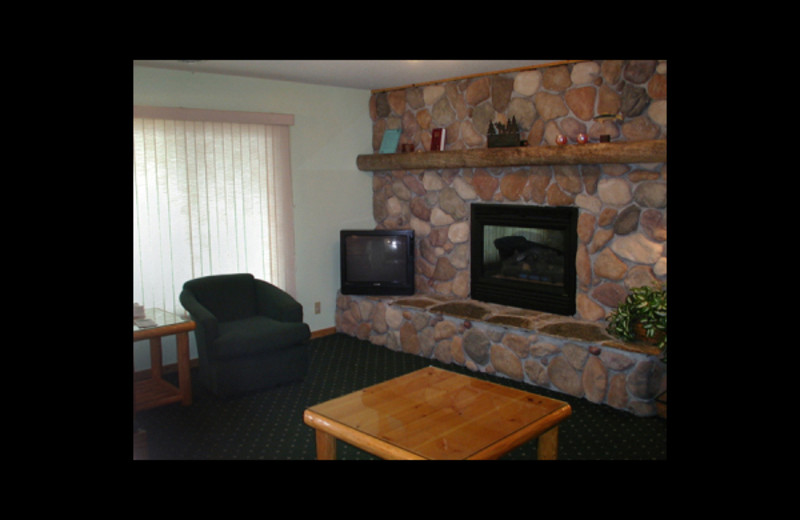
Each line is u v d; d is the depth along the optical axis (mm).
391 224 5617
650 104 3814
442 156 4898
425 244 5340
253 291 4566
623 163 3920
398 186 5492
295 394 4035
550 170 4379
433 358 4738
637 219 3953
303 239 5305
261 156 4930
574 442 3236
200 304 4059
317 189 5355
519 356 4152
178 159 4441
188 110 4434
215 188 4664
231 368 3871
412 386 2922
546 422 2502
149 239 4344
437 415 2553
